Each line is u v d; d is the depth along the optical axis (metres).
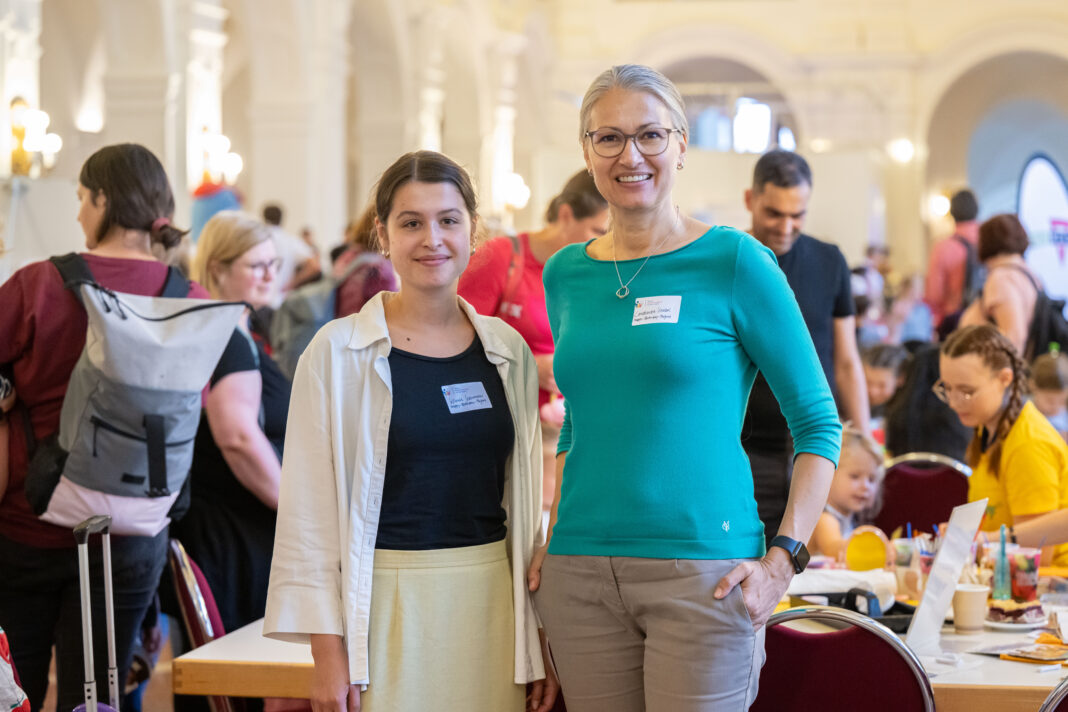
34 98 7.57
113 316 2.45
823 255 3.36
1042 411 4.56
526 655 2.12
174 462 2.54
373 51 13.88
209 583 3.05
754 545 1.97
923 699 2.13
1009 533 3.12
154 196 2.68
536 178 15.47
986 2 18.55
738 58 19.06
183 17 9.55
